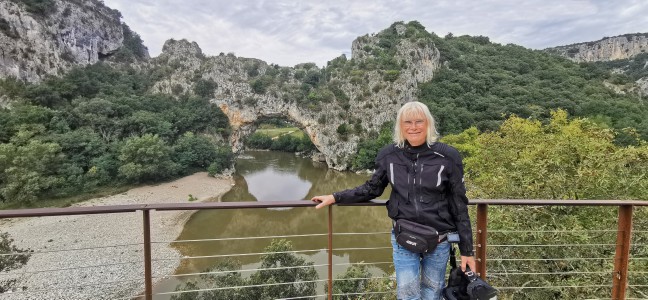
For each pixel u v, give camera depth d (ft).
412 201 7.72
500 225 25.96
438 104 175.94
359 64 199.62
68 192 103.30
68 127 127.03
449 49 230.07
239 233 76.95
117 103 153.07
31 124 116.88
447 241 7.76
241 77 197.57
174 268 56.44
